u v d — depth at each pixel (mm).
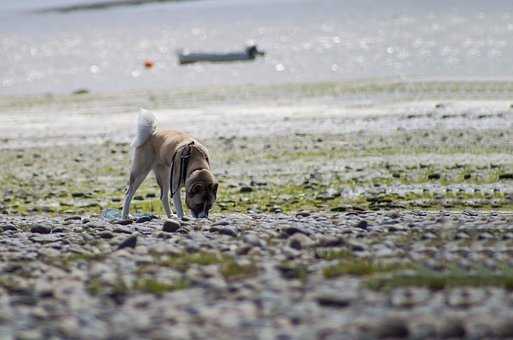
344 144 61219
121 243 27922
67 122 82500
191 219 34000
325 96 89312
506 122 65375
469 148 56594
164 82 129625
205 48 183875
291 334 15945
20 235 32250
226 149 62438
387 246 25906
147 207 45031
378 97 85312
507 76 100125
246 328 16562
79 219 39000
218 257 24844
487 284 19625
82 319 17609
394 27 190250
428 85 91375
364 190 46250
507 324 15680
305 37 184250
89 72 152750
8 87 137875
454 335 15492
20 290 20875
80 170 58469
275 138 65625
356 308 17766
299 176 51500
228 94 97062
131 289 20516
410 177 49000
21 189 52812
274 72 129750
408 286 19578
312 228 30406
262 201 44750
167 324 17109
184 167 34906
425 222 31422
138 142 36844
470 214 34938
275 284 20359
